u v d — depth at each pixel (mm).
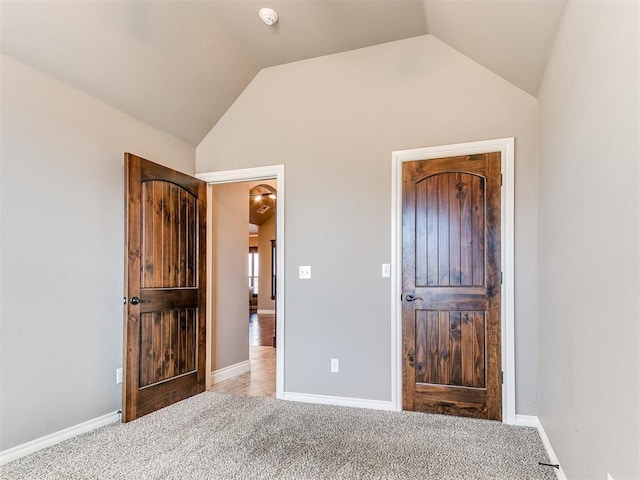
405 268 2961
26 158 2240
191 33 2758
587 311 1507
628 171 1108
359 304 3064
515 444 2303
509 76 2664
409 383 2908
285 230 3314
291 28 2875
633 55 1069
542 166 2482
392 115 3055
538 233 2602
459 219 2850
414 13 2691
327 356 3127
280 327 3260
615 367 1215
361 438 2396
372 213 3070
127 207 2727
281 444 2312
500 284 2727
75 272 2510
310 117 3297
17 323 2168
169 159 3338
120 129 2873
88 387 2561
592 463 1443
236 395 3320
